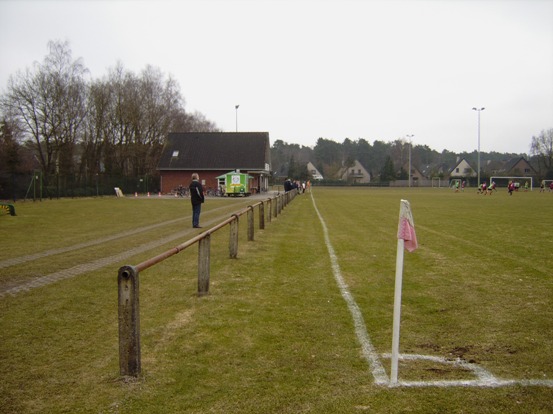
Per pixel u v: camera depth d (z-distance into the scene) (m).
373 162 151.62
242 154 59.22
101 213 23.47
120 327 4.13
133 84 57.41
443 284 7.88
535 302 6.73
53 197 39.25
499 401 3.77
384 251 11.41
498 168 133.62
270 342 5.12
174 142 61.31
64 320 5.85
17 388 3.98
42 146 48.50
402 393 3.91
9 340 5.13
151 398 3.80
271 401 3.76
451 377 4.23
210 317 6.00
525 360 4.61
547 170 97.75
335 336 5.32
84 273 8.65
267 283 7.93
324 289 7.52
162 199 40.75
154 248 11.71
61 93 44.88
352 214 23.59
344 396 3.85
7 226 16.94
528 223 18.42
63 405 3.69
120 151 57.44
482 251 11.34
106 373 4.28
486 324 5.75
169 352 4.80
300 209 27.48
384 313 6.23
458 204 32.59
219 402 3.74
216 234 14.48
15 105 43.28
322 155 147.38
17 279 8.13
